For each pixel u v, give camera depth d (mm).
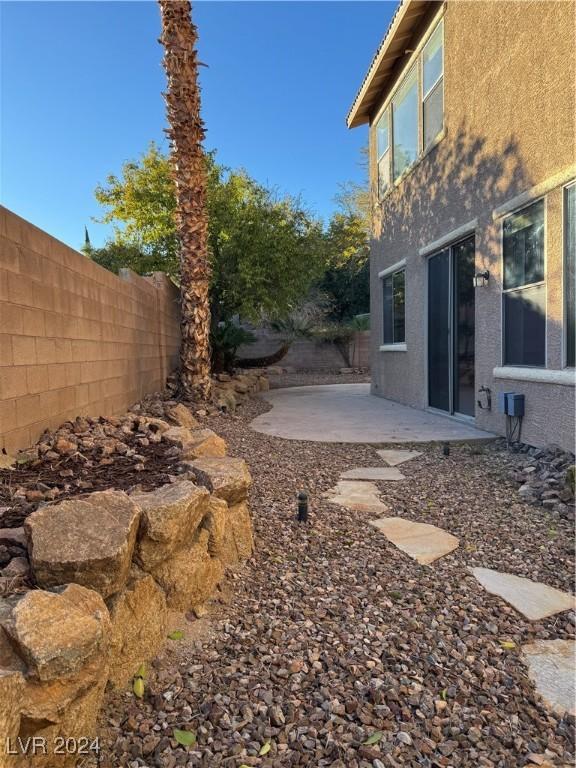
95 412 5867
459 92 7594
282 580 3080
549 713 2055
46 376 4430
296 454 6219
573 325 5359
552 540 3715
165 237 13922
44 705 1524
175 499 2488
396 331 11172
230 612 2713
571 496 4348
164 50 8617
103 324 6211
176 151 8977
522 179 6055
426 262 9359
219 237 12938
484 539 3750
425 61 8906
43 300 4375
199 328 9281
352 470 5570
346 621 2662
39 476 3295
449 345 8562
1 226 3619
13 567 2035
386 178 11391
